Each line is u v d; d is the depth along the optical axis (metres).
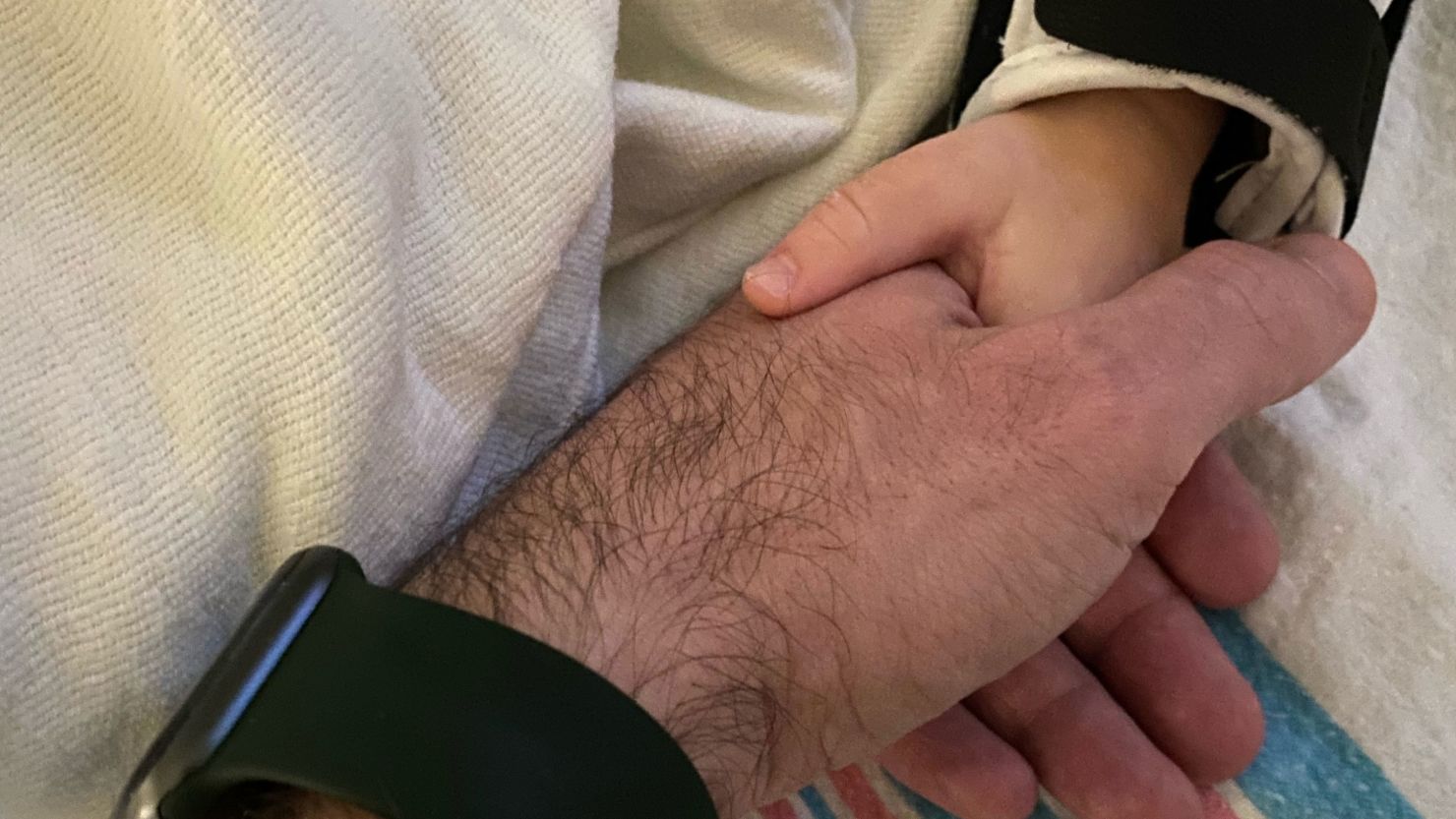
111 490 0.15
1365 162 0.19
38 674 0.15
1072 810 0.19
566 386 0.19
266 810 0.14
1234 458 0.22
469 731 0.13
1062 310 0.19
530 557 0.16
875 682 0.17
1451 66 0.24
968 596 0.17
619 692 0.14
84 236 0.16
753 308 0.19
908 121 0.20
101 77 0.16
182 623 0.15
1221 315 0.18
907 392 0.18
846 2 0.20
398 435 0.16
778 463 0.17
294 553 0.16
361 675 0.13
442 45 0.17
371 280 0.15
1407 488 0.21
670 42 0.20
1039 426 0.17
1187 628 0.20
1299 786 0.20
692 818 0.14
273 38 0.15
